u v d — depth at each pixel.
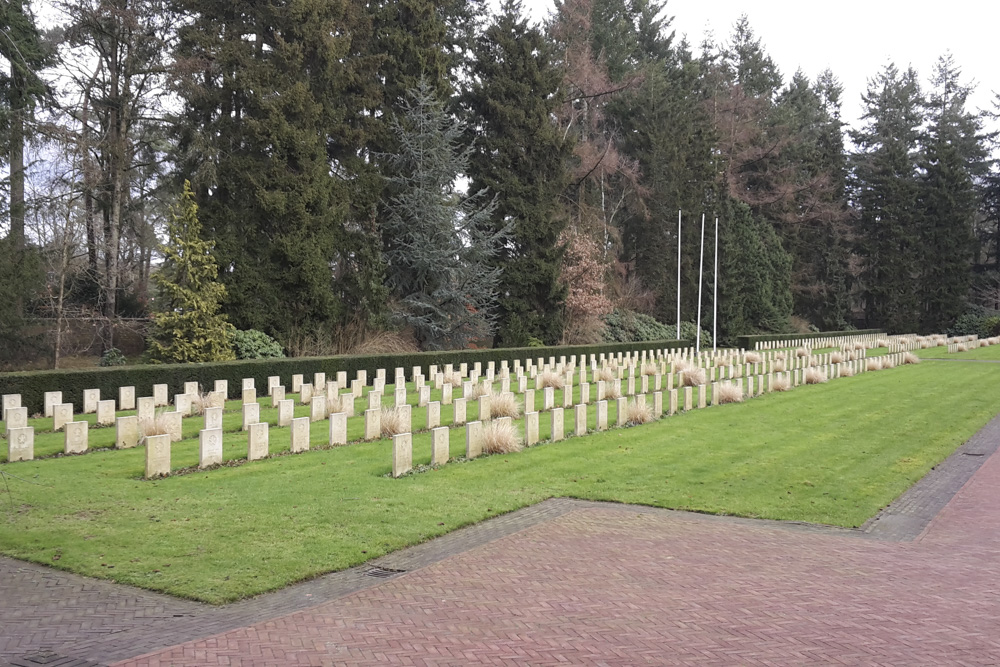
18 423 17.56
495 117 45.00
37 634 7.49
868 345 55.00
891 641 7.32
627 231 61.28
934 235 79.88
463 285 41.44
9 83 30.81
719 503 12.88
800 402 25.28
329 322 34.81
